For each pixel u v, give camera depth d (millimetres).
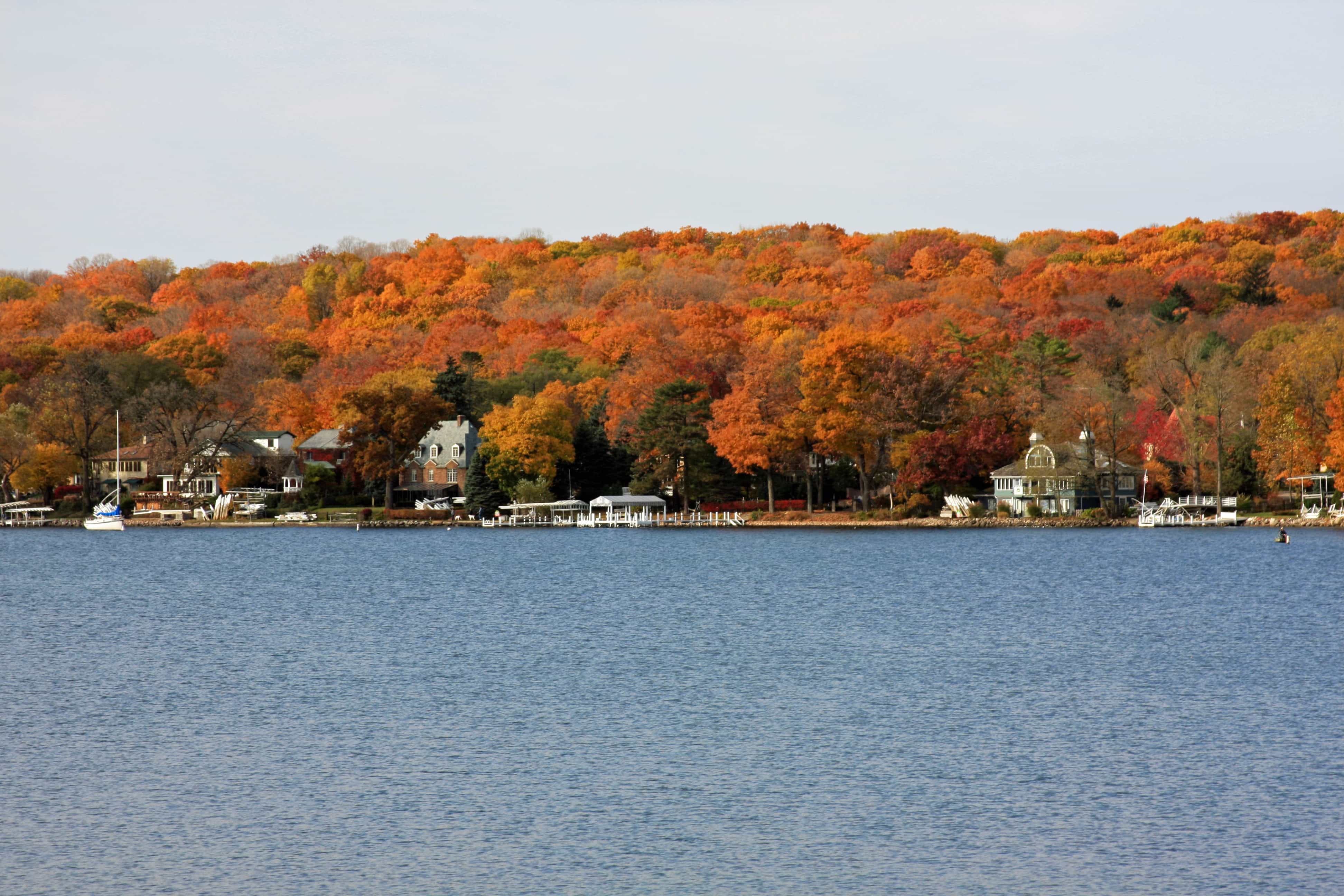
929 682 164625
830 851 101812
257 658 185625
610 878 96812
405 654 188875
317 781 119938
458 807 112312
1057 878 96500
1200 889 94438
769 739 134125
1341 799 112938
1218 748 129125
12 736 136375
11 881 96312
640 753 128750
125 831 106562
